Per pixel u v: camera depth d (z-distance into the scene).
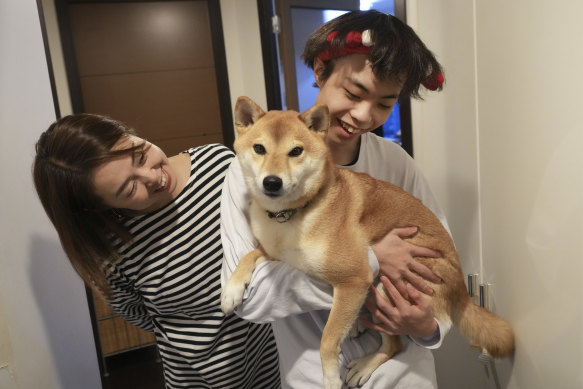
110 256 1.12
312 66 1.12
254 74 3.15
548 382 0.94
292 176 0.92
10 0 1.46
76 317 1.68
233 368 1.32
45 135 1.05
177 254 1.18
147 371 2.58
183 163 1.26
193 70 3.36
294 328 1.07
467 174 1.28
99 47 3.15
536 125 0.89
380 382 0.99
